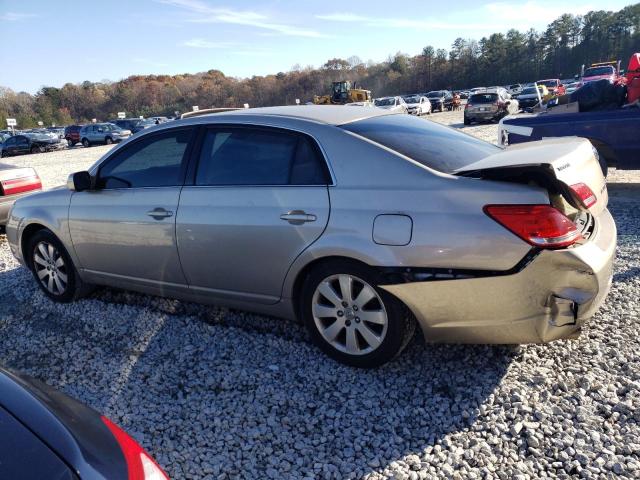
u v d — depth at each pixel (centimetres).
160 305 427
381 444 255
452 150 327
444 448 250
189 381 319
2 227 802
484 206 266
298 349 345
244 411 287
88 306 438
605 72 3500
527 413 267
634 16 10644
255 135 339
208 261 349
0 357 368
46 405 169
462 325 282
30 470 141
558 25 11000
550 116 711
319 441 260
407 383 302
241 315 399
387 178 292
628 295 389
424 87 11419
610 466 229
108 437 162
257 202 325
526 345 329
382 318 296
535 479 226
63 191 431
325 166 309
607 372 297
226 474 242
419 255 277
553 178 260
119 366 342
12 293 489
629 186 784
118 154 397
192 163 358
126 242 386
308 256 308
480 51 11438
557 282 262
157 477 153
